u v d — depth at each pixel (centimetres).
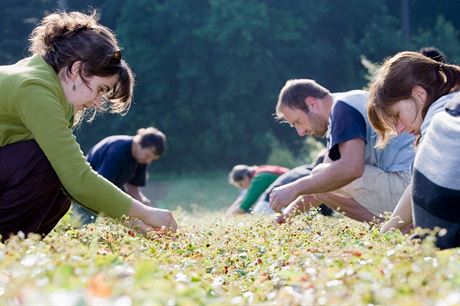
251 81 5119
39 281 322
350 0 5300
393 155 752
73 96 526
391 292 315
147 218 545
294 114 813
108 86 530
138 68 5253
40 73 517
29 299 281
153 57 5256
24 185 517
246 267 478
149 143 1102
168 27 5231
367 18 5334
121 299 279
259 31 5094
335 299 323
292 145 5231
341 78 5300
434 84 520
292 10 5284
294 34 5191
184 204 3559
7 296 306
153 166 5281
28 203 521
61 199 545
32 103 506
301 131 826
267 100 5178
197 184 4584
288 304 334
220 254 509
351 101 744
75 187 516
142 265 345
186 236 562
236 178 1495
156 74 5241
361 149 729
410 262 385
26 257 362
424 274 346
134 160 1115
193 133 5262
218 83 5212
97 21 548
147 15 5278
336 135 736
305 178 734
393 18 5244
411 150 751
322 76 5281
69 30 528
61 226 611
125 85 538
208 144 5175
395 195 741
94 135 5091
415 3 5003
